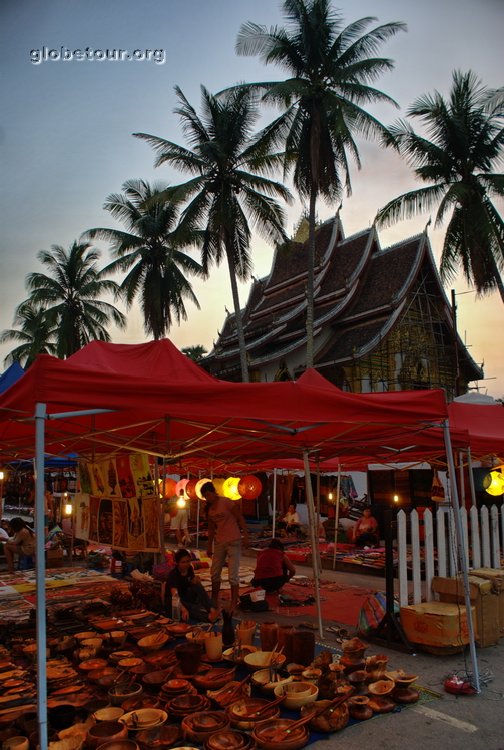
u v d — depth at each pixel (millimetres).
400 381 33812
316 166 21828
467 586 5371
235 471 14414
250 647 5547
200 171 25125
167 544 18172
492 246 22234
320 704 4352
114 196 31203
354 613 8164
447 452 5773
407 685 4852
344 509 17531
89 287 35344
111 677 4922
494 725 4379
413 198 22984
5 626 6637
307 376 7594
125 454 7664
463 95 23125
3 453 8352
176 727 4047
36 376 3871
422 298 35906
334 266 37875
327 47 22844
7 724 4102
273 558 8711
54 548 12906
